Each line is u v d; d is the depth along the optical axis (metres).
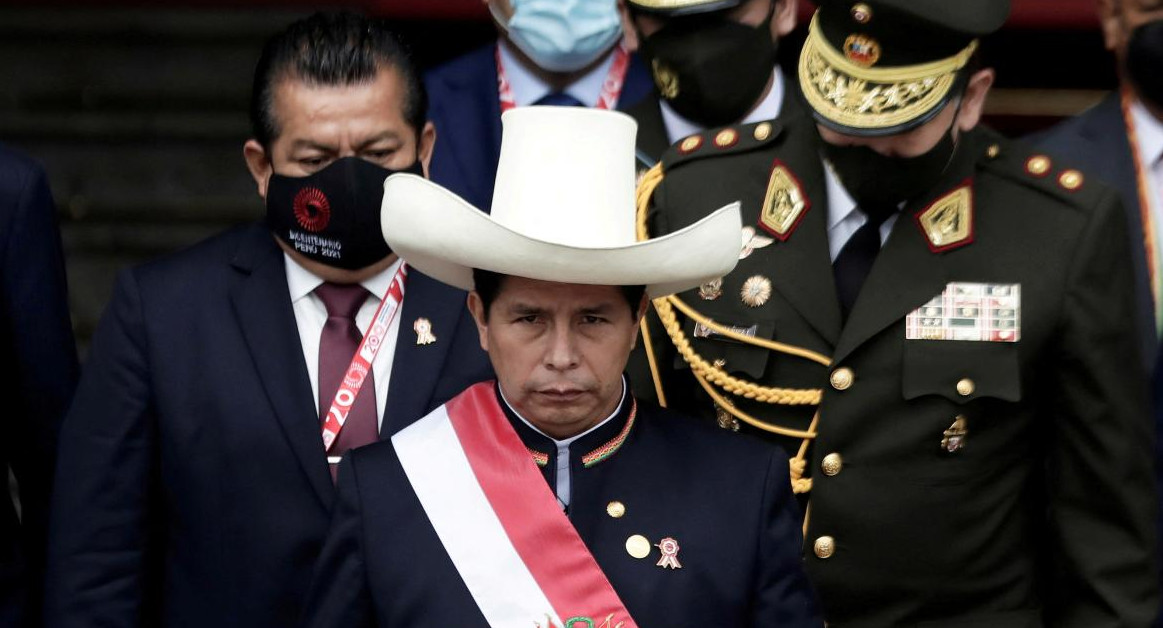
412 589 12.67
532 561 12.66
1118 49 18.88
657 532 12.87
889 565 14.83
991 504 14.83
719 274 12.46
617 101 20.42
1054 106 29.41
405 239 12.50
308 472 14.28
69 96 31.59
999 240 14.73
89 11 31.98
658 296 13.13
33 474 16.20
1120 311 14.74
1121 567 14.88
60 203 30.45
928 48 13.86
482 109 20.36
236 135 31.06
